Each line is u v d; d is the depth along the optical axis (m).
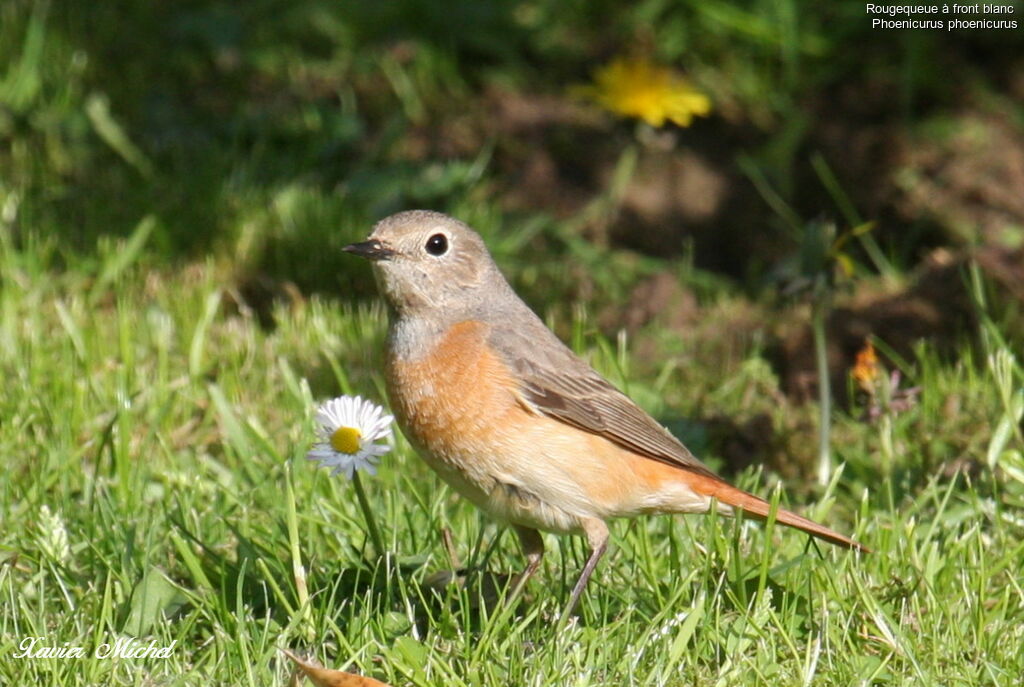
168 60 15.80
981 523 9.47
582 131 15.35
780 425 11.17
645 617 8.27
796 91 15.61
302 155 14.98
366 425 8.30
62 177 14.11
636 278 13.82
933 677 7.65
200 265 13.06
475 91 15.85
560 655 7.69
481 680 7.60
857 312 12.79
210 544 9.18
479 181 14.73
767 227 14.53
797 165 14.86
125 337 11.22
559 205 14.67
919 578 8.39
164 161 14.56
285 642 7.78
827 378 10.40
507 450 8.39
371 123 15.50
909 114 15.15
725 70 15.84
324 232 13.50
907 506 9.82
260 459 10.30
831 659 7.86
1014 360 11.05
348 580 8.66
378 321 12.47
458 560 9.12
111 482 9.78
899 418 10.87
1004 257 13.15
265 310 12.97
